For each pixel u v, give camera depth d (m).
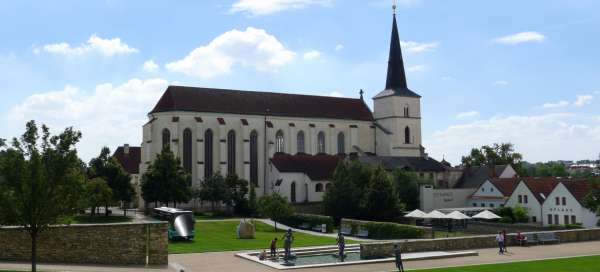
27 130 40.31
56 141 41.03
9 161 39.34
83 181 42.94
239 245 67.50
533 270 45.56
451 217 83.44
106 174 112.06
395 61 162.75
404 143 159.00
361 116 160.62
